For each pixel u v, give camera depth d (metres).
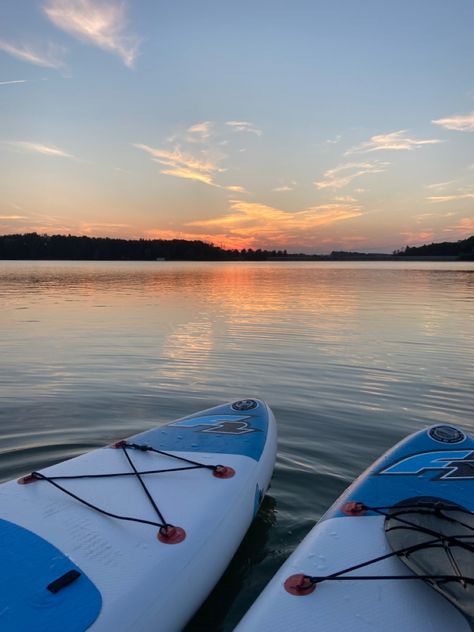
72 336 10.66
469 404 6.27
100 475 3.29
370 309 15.84
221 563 2.91
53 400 6.23
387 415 5.83
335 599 2.25
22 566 2.36
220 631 2.61
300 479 4.18
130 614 2.22
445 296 20.75
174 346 9.60
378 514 2.95
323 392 6.71
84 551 2.51
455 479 3.40
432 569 2.35
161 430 4.11
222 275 42.28
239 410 4.55
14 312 14.68
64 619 2.09
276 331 11.40
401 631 2.08
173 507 2.98
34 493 3.03
